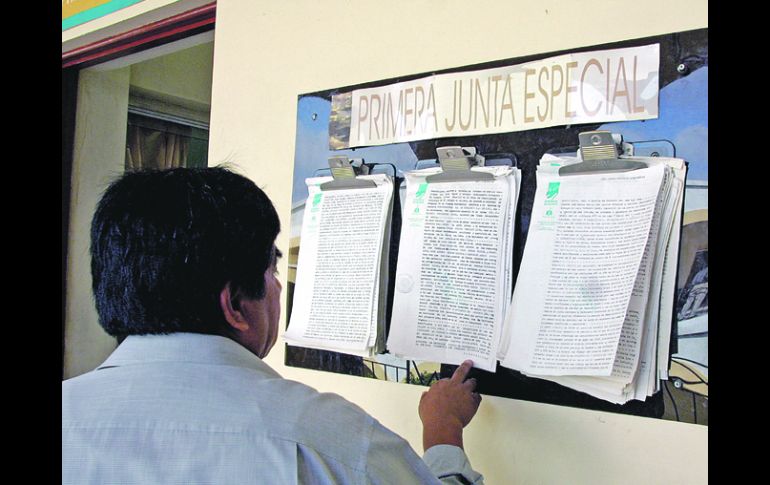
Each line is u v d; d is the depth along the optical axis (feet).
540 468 3.02
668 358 2.69
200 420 2.06
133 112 7.80
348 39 3.89
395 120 3.65
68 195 6.90
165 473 2.01
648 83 2.81
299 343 3.85
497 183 3.22
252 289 2.47
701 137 2.67
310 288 3.91
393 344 3.52
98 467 2.04
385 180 3.65
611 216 2.82
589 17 2.98
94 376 2.28
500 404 3.16
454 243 3.34
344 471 2.02
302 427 2.06
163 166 8.14
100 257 2.33
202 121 8.61
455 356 3.29
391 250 3.63
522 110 3.18
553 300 2.92
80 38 5.88
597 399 2.87
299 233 4.04
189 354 2.27
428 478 2.26
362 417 2.23
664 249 2.71
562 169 2.98
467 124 3.36
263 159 4.30
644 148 2.81
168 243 2.24
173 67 8.17
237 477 1.98
